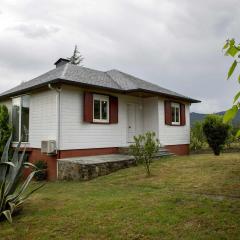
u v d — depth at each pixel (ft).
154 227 15.31
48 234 15.30
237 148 60.39
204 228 14.79
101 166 34.09
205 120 48.78
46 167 38.29
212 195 21.54
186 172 30.66
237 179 25.50
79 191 26.12
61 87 37.60
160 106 49.34
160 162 38.27
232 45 6.32
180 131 54.85
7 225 17.06
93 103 41.27
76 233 15.21
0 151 43.19
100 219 17.13
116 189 25.99
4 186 18.83
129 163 37.73
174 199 20.58
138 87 44.14
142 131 50.24
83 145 39.83
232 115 6.06
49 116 38.50
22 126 43.57
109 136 43.78
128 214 17.71
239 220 15.55
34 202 22.22
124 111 46.88
